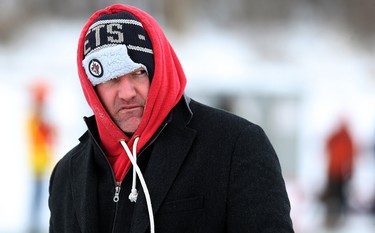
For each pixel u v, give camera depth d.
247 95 45.91
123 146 8.12
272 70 56.31
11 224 36.09
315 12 77.88
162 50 8.10
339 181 42.69
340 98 57.19
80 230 8.41
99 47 8.02
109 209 8.26
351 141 42.66
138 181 8.15
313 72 61.47
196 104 8.52
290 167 45.81
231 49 66.38
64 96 53.66
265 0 80.19
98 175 8.45
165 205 7.94
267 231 7.71
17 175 43.47
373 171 47.66
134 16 8.14
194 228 7.92
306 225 40.88
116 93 8.06
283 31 73.38
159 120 8.10
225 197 7.96
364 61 64.94
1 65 61.00
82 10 81.50
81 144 9.06
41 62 61.97
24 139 47.81
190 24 74.38
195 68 52.41
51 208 8.98
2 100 54.09
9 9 75.31
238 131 8.19
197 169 8.03
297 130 45.81
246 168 7.99
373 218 43.59
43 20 76.19
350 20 70.12
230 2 80.25
